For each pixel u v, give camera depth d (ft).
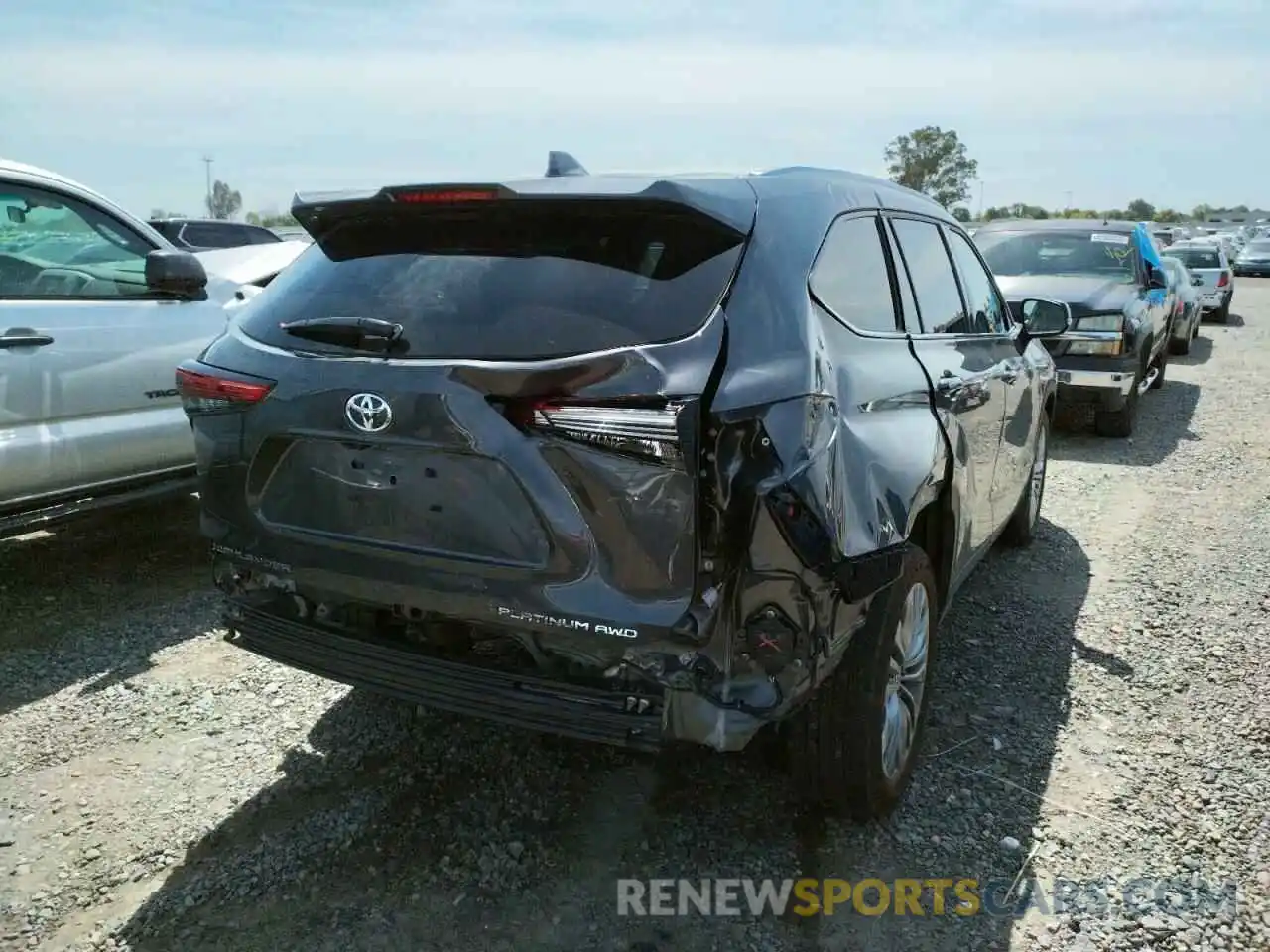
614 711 8.27
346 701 12.76
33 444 14.94
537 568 8.20
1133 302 29.94
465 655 9.07
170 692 12.94
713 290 8.39
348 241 9.98
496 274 8.89
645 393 7.77
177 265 16.39
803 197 9.92
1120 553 19.24
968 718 12.68
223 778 11.01
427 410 8.35
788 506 7.92
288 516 9.45
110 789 10.77
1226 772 11.54
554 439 8.01
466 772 11.23
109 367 15.94
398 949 8.57
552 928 8.87
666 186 8.48
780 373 8.22
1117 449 28.91
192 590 16.47
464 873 9.54
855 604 8.78
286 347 9.40
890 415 10.01
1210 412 34.81
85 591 16.33
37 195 15.57
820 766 9.77
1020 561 18.69
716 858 9.86
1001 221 38.32
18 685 13.05
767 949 8.70
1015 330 16.84
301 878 9.43
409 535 8.74
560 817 10.44
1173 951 8.79
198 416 9.96
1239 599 16.78
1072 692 13.42
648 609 7.95
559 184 8.87
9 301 14.93
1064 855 10.02
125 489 16.60
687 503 7.78
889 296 11.32
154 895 9.16
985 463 13.61
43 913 8.89
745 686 8.07
